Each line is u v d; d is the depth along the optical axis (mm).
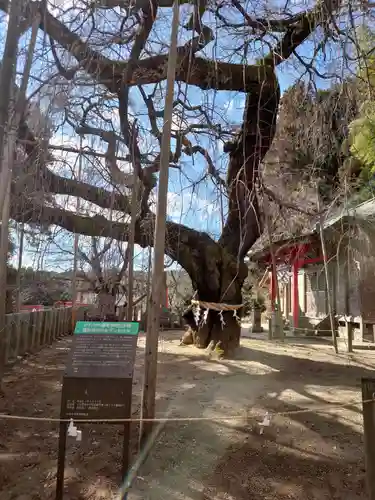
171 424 4672
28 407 5473
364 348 11156
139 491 3240
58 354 10492
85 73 5738
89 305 16766
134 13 5430
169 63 4113
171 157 6766
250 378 7160
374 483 2717
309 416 4941
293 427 4586
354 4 4594
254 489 3270
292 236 10742
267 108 7367
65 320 15781
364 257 9625
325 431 4465
